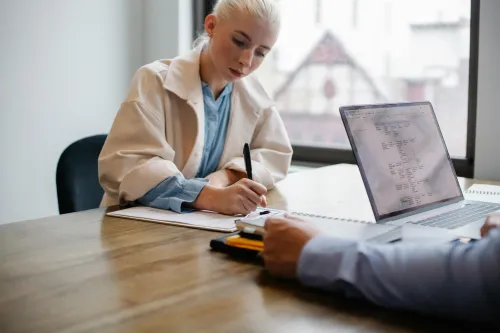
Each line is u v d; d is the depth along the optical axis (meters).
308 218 1.19
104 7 2.68
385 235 1.05
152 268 0.99
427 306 0.77
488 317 0.73
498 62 2.14
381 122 1.32
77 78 2.59
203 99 1.75
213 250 1.10
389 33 2.55
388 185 1.26
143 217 1.35
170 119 1.69
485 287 0.72
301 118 2.84
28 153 2.43
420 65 2.49
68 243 1.14
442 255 0.77
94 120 2.68
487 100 2.18
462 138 2.39
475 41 2.27
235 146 1.83
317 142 2.80
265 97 1.91
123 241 1.16
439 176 1.44
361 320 0.79
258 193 1.40
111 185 1.58
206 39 1.82
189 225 1.28
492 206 1.47
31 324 0.76
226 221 1.32
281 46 2.84
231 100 1.82
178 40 2.80
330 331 0.75
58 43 2.50
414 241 0.87
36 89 2.43
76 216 1.38
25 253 1.07
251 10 1.54
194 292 0.88
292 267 0.90
